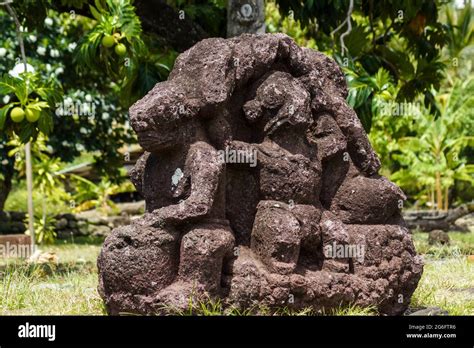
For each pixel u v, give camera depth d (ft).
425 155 70.33
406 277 21.31
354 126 21.40
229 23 33.24
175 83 20.25
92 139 56.75
